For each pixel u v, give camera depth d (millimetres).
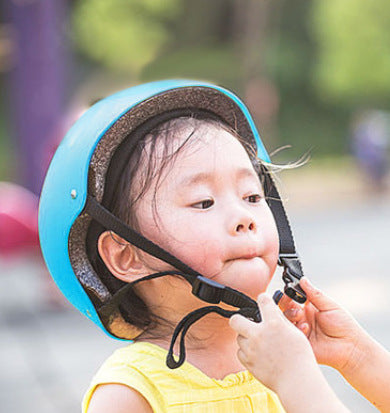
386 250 16969
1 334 10766
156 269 2502
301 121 43312
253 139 2891
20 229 10906
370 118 28375
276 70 43469
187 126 2572
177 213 2453
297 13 44781
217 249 2412
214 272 2410
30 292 13008
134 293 2604
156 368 2502
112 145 2537
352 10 35188
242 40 36844
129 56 32906
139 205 2500
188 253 2424
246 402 2564
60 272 2629
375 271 14516
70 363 9367
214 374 2570
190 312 2424
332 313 2797
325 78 37281
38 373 9047
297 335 2293
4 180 28094
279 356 2266
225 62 44375
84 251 2592
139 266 2537
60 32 14906
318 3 41500
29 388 8539
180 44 46438
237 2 40156
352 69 35969
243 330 2328
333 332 2803
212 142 2549
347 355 2799
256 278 2422
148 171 2500
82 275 2584
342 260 15820
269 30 43031
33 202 11242
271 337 2285
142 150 2527
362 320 11039
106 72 36844
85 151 2512
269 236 2504
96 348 9969
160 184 2482
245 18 36188
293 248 2799
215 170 2502
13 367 9312
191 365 2531
